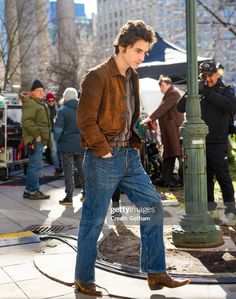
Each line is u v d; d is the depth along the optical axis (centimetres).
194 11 476
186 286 379
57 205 728
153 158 838
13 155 1070
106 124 349
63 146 716
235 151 1170
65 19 3466
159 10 3234
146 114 948
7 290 380
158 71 1166
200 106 536
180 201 601
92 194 357
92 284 368
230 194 566
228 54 2320
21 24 2597
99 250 476
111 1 6956
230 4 1933
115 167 352
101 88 339
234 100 544
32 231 574
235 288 374
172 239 492
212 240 483
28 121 756
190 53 482
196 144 485
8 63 2442
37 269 428
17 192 855
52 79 3494
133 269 417
